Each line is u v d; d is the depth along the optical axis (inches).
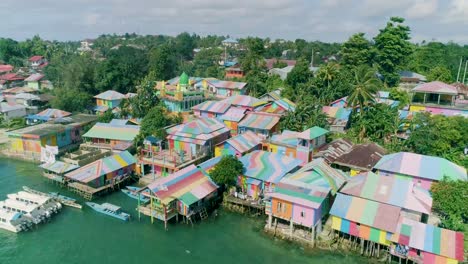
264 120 3006.9
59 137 3147.1
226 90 4323.3
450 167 2031.3
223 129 2967.5
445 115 2738.7
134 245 1808.6
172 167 2416.3
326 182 1918.1
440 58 5152.6
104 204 2154.3
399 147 2529.5
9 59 7273.6
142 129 2938.0
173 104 3526.1
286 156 2310.5
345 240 1769.2
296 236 1814.7
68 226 1975.9
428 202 1742.1
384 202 1721.2
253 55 4950.8
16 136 3019.2
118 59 5231.3
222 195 2251.5
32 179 2576.3
